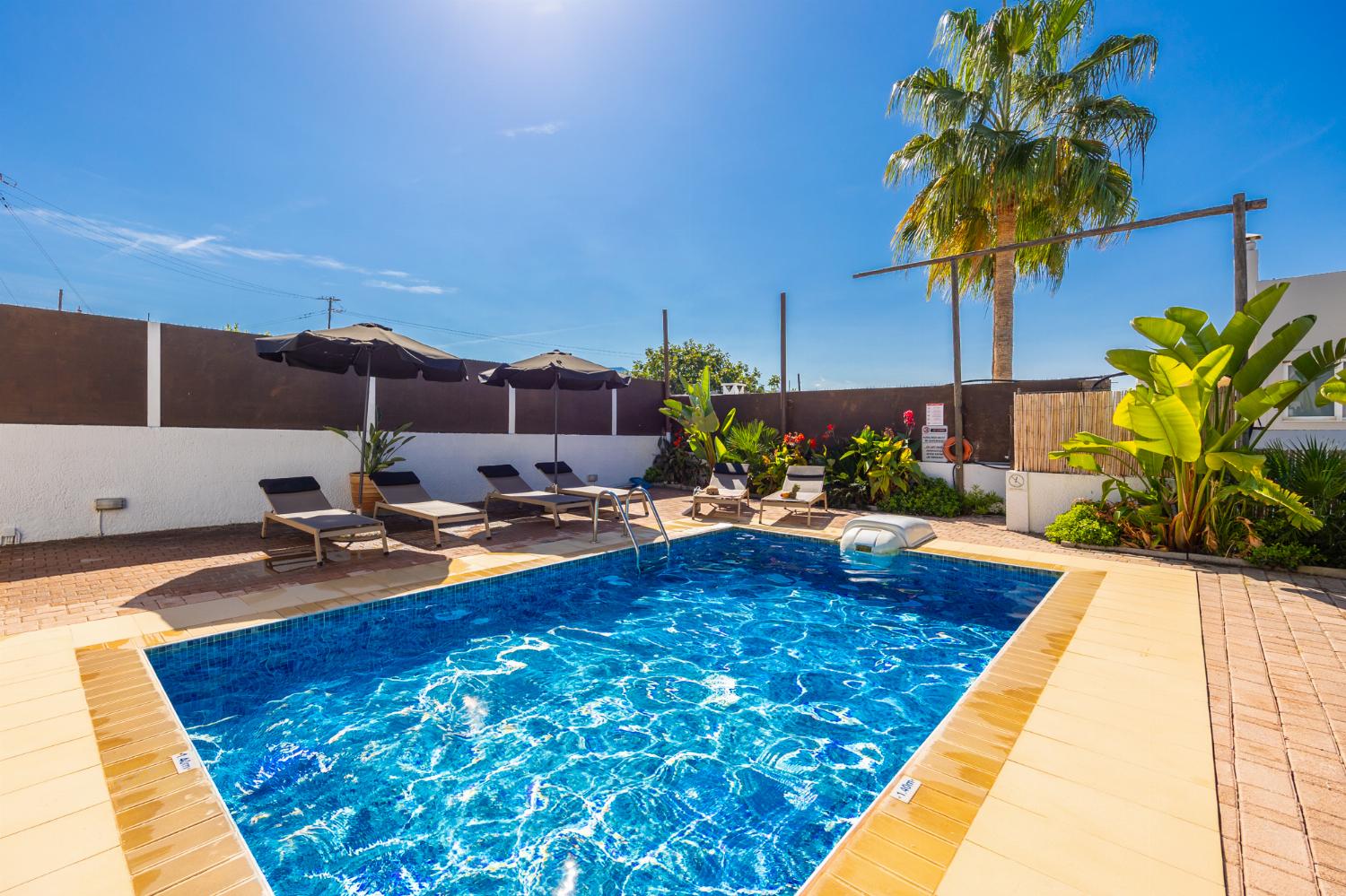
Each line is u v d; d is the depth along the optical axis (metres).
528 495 8.78
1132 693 3.19
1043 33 12.08
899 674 4.06
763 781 2.86
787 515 10.07
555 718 3.45
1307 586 5.43
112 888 1.81
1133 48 11.48
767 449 12.43
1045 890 1.78
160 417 7.87
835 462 11.45
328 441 9.38
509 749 3.12
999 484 10.27
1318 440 8.64
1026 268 14.30
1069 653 3.79
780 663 4.25
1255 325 6.04
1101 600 5.00
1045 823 2.11
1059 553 6.98
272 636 4.36
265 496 8.75
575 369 8.73
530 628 4.91
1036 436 8.47
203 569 5.96
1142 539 6.88
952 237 13.77
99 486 7.43
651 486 13.97
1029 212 13.06
